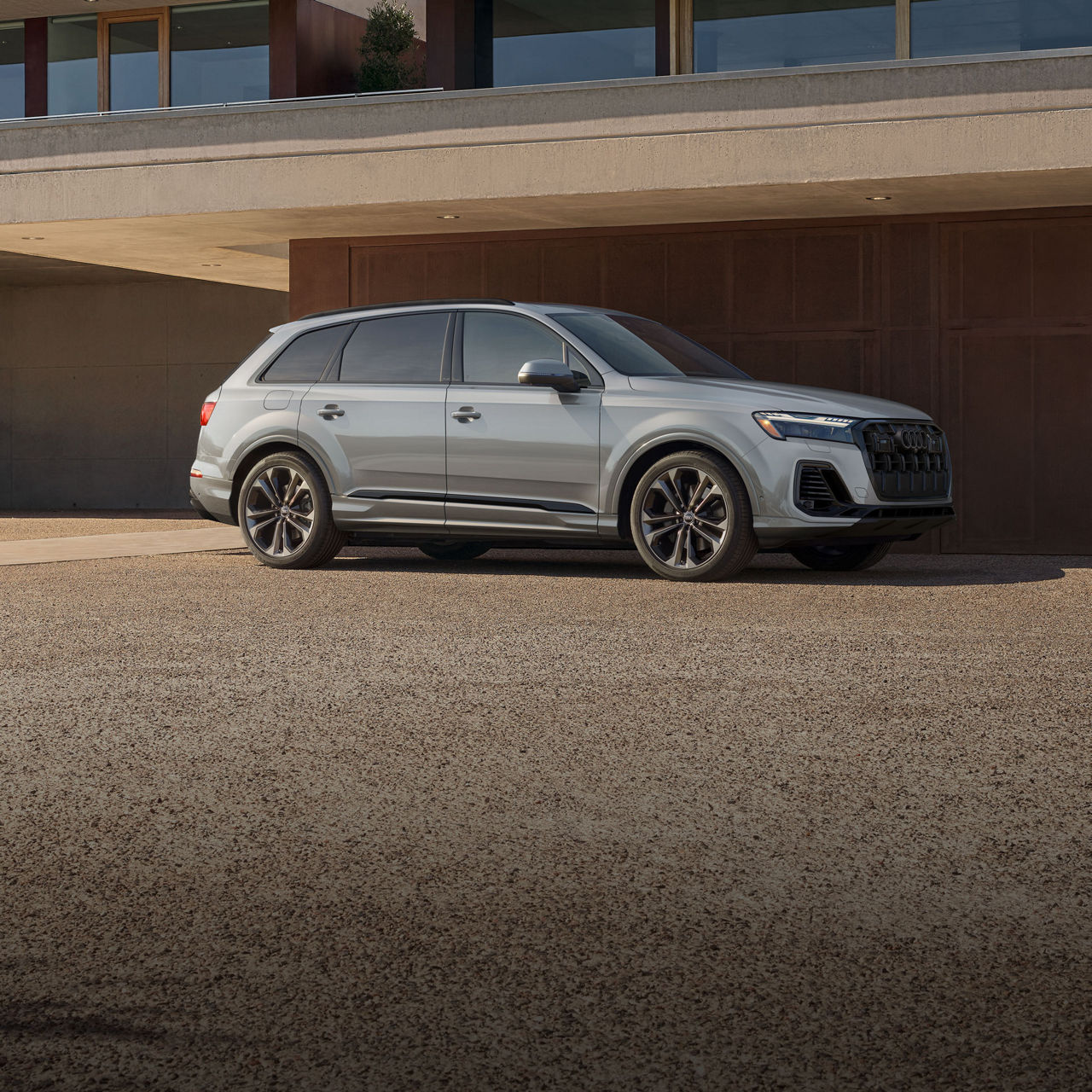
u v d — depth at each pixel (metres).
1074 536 13.38
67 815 4.05
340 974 2.87
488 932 3.10
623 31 16.64
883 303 13.81
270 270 19.30
